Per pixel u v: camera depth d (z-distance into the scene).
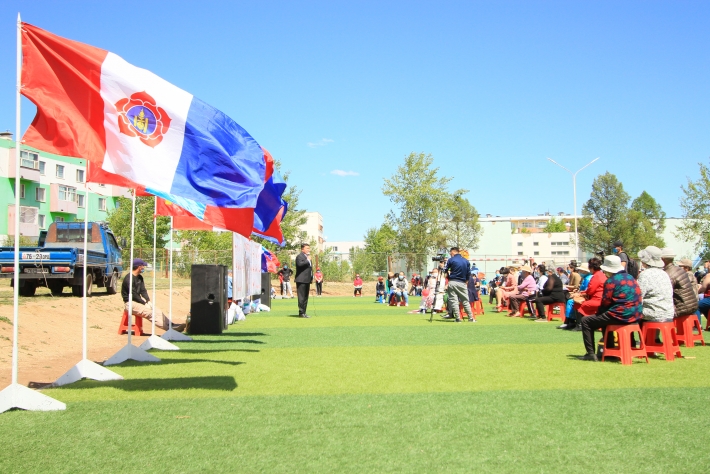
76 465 4.52
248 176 7.99
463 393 7.08
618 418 5.85
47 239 24.75
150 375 8.45
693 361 9.73
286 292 40.59
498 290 24.25
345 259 50.03
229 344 12.40
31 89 6.73
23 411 6.18
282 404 6.51
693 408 6.27
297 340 13.14
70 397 6.89
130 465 4.52
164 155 7.43
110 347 12.34
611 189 73.19
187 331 15.13
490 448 4.90
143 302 14.49
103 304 19.77
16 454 4.78
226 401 6.67
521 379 8.03
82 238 24.86
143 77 7.41
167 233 46.00
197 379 8.09
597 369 8.90
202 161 7.66
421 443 5.04
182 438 5.21
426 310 22.98
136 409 6.28
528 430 5.43
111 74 7.18
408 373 8.55
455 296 18.44
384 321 18.80
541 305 18.86
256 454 4.77
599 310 9.80
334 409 6.27
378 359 10.02
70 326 14.23
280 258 46.28
